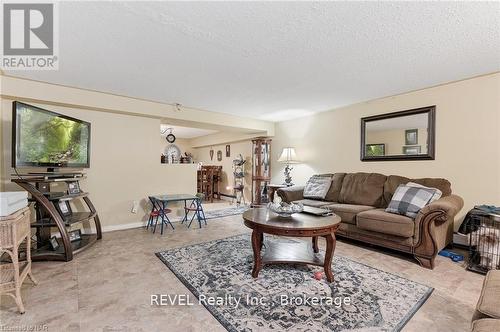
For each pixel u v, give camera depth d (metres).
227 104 4.03
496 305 0.99
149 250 2.78
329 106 4.12
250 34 1.88
